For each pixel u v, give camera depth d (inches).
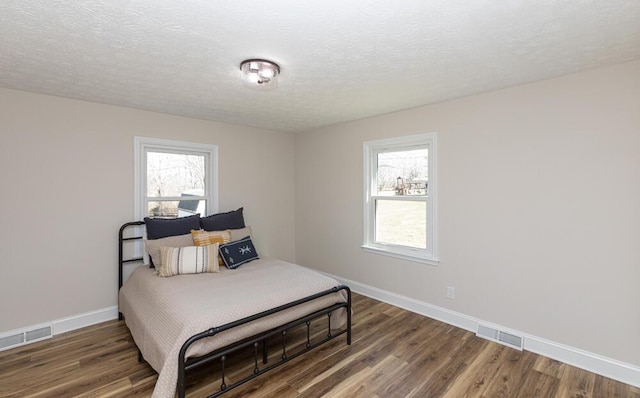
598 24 64.7
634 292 83.8
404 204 137.6
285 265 127.3
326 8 58.5
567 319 94.3
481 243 112.0
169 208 144.3
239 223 150.6
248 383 84.3
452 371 90.0
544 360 95.6
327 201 170.1
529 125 100.2
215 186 156.1
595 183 89.0
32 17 61.6
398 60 82.4
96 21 63.2
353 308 136.3
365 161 149.7
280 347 103.9
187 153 149.2
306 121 155.9
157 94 111.1
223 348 80.8
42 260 111.3
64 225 115.5
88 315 120.4
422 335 111.7
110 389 81.7
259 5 57.5
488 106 109.0
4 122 104.0
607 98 86.7
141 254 133.3
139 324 91.8
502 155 106.2
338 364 93.4
